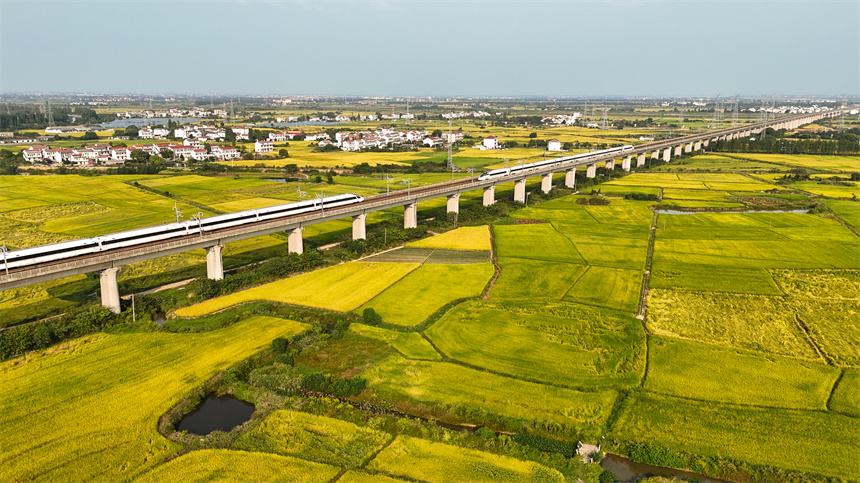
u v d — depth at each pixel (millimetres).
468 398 72250
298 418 67688
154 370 77750
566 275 120062
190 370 77875
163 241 108500
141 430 64375
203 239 108500
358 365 80750
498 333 91438
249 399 72688
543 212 184625
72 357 81000
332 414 69062
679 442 63625
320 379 74188
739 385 75750
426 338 89625
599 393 73625
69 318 91000
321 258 126125
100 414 67188
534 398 72375
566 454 61969
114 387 73125
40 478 56438
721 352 85250
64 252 96312
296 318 96125
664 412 69312
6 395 70625
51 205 187375
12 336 81938
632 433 65312
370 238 140500
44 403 69000
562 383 76125
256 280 113625
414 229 151875
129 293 109250
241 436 64062
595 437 64500
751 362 82188
